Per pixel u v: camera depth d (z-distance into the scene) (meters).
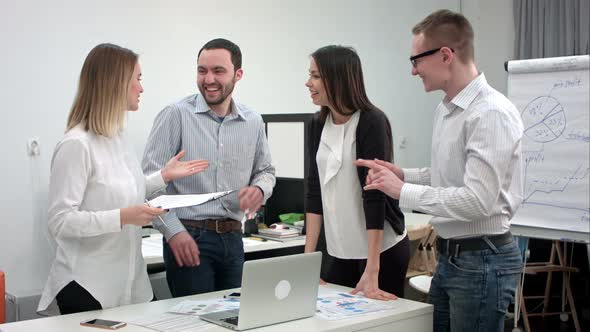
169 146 2.68
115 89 2.17
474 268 2.07
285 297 1.98
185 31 4.14
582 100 2.89
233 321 1.96
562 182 2.90
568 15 5.47
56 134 3.67
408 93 5.58
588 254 4.68
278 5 4.63
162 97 4.06
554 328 4.73
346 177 2.40
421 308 2.17
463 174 2.11
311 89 2.39
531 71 3.04
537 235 2.94
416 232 4.12
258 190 2.73
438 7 5.85
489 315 2.08
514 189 2.11
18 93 3.53
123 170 2.25
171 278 2.67
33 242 3.61
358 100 2.35
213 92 2.65
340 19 5.03
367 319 2.03
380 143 2.32
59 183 2.11
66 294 2.18
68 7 3.66
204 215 2.64
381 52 5.35
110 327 1.91
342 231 2.44
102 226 2.07
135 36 3.93
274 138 3.94
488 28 6.19
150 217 2.10
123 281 2.25
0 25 3.46
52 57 3.63
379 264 2.44
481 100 2.06
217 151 2.71
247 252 3.46
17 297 3.36
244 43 4.45
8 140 3.51
